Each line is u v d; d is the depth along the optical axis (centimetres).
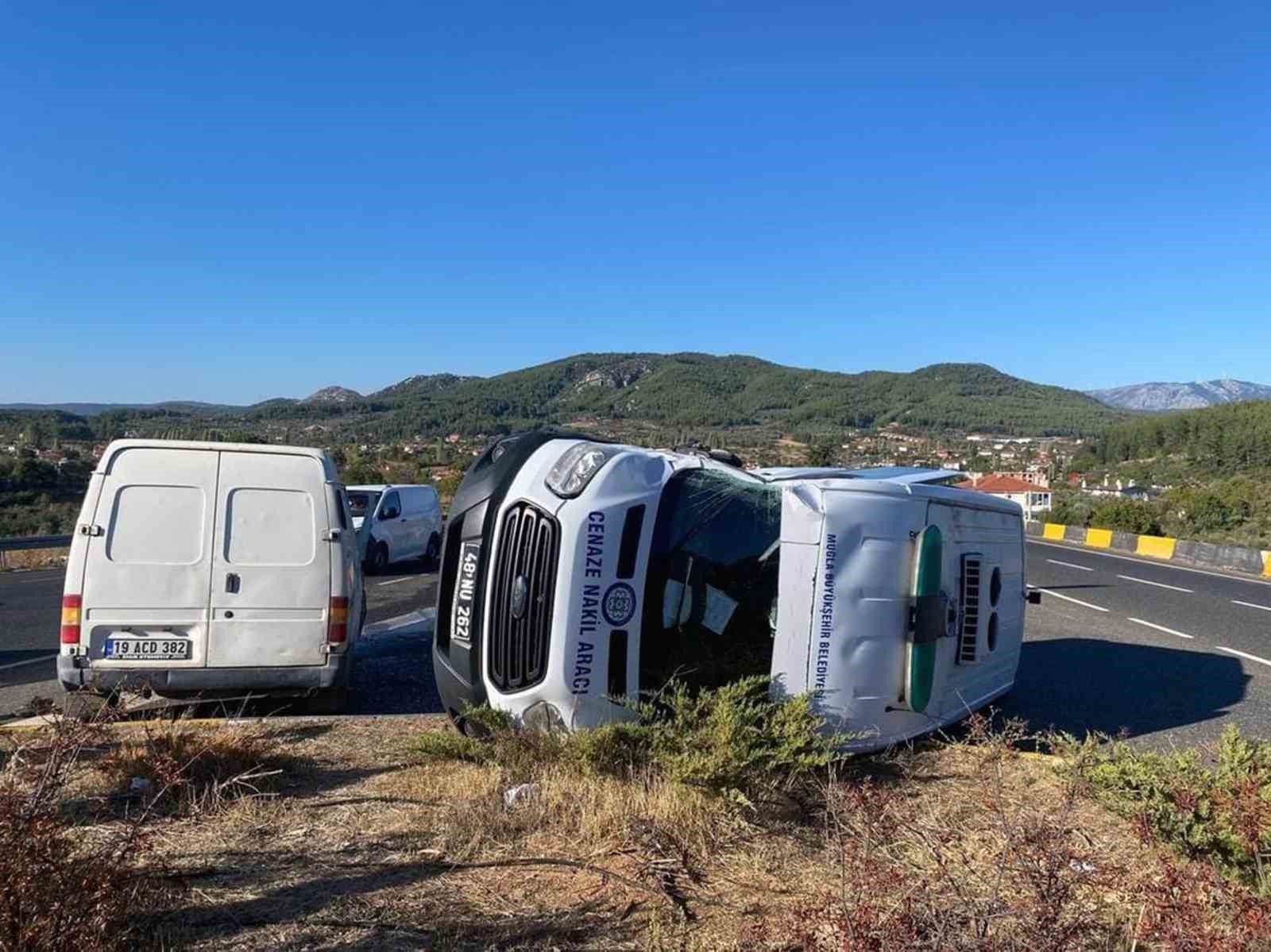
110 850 327
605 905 366
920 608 570
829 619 542
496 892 377
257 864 400
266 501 705
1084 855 363
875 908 305
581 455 533
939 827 405
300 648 702
